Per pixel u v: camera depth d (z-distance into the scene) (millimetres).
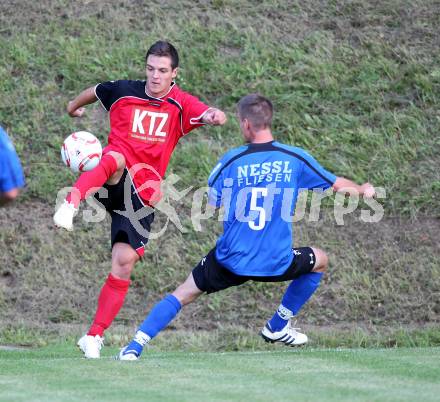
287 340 23672
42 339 30797
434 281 34125
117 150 24141
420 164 39344
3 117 41906
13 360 21500
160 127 24391
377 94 42562
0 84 43438
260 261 21031
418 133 40656
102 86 24734
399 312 33000
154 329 21750
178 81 43094
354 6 47594
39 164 39875
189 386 16547
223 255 21188
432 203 37719
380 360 20219
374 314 33031
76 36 46094
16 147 40531
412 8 47312
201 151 39969
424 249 35719
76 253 36188
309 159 21250
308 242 36219
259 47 44938
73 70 44000
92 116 42062
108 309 23938
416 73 43281
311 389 16156
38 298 34156
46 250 36156
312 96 42562
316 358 20672
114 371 18547
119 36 45938
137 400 15047
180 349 30172
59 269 35438
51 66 44531
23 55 44781
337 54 44594
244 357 21094
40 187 38906
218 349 30312
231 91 42969
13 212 38000
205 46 45031
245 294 34188
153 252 36062
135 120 24328
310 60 44031
